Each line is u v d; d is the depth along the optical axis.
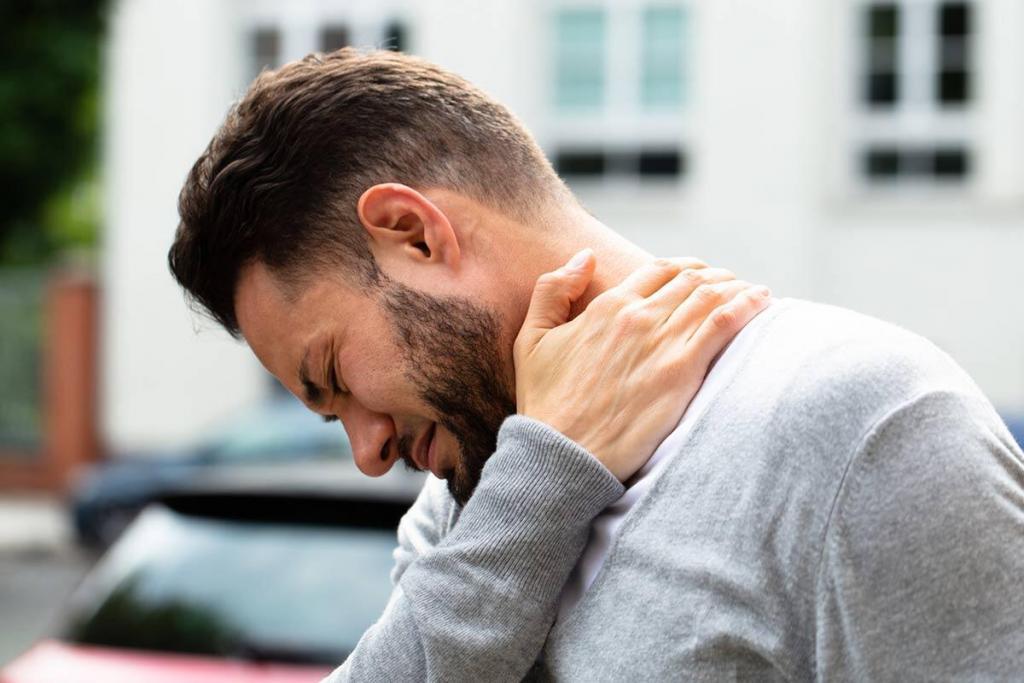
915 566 1.36
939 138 14.52
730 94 14.67
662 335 1.58
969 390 1.46
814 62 14.50
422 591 1.55
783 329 1.56
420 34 15.22
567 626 1.51
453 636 1.51
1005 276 14.25
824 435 1.42
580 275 1.65
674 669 1.42
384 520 4.04
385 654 1.57
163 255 15.94
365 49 1.79
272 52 15.77
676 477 1.50
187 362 15.91
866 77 14.64
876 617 1.36
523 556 1.52
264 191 1.69
